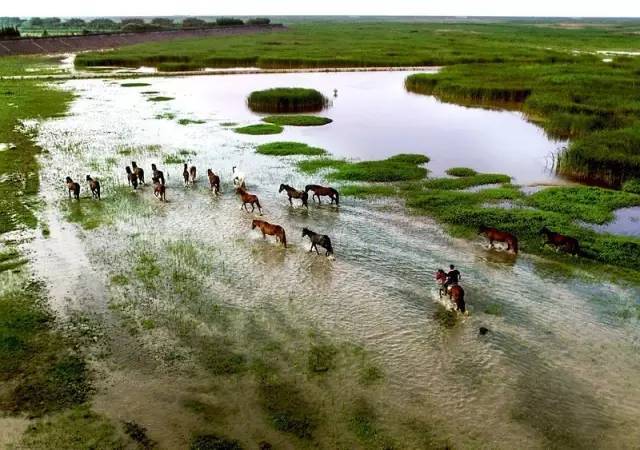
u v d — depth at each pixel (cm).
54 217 2142
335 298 1546
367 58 8406
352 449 1005
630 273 1695
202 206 2328
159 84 6294
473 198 2392
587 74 5828
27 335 1345
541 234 1978
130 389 1162
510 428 1062
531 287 1617
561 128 3791
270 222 2155
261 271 1711
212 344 1322
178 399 1134
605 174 2697
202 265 1745
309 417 1085
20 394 1141
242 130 3853
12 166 2825
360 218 2197
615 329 1400
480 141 3616
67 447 1007
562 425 1071
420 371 1227
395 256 1833
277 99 4750
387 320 1433
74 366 1234
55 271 1681
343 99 5438
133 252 1833
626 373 1229
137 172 2514
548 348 1318
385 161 3003
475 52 9131
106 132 3719
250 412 1098
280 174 2811
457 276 1526
